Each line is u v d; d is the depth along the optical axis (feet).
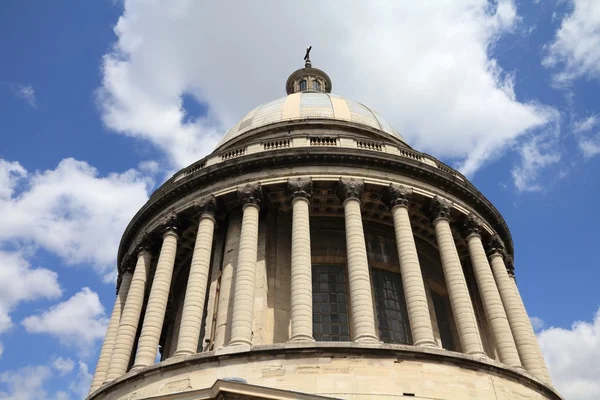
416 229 155.22
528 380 116.47
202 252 132.98
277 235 141.08
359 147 150.71
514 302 143.54
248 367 103.50
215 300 130.82
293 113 193.06
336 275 141.69
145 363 120.78
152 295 133.08
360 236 127.65
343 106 200.03
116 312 154.71
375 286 140.77
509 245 173.58
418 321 115.44
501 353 126.52
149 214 158.61
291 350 104.06
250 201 136.98
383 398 97.91
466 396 102.89
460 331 121.70
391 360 103.81
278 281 132.57
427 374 103.24
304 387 99.09
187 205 146.72
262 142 153.58
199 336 133.39
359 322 112.16
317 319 131.85
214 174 145.69
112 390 118.52
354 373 101.04
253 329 120.37
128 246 170.71
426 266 153.17
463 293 126.72
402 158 144.66
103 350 146.61
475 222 149.69
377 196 144.15
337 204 146.82
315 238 146.10
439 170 148.56
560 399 124.98
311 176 139.23
